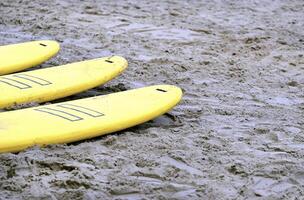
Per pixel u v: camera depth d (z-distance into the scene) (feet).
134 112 28.63
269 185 22.99
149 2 64.13
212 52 45.11
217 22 56.13
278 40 49.80
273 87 37.27
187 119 30.63
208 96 34.83
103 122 27.32
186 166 24.39
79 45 45.70
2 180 22.61
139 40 47.96
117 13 58.03
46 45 40.47
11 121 26.55
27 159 24.00
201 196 21.98
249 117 31.17
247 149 26.45
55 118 27.14
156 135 27.68
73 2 62.18
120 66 35.63
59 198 21.52
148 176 23.32
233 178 23.43
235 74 39.52
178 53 44.47
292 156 25.77
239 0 67.72
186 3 64.69
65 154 24.97
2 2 60.18
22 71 38.22
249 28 54.08
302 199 21.95
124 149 25.99
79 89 33.04
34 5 59.31
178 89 31.50
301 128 29.60
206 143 26.91
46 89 31.94
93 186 22.30
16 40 46.44
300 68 42.04
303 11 63.62
